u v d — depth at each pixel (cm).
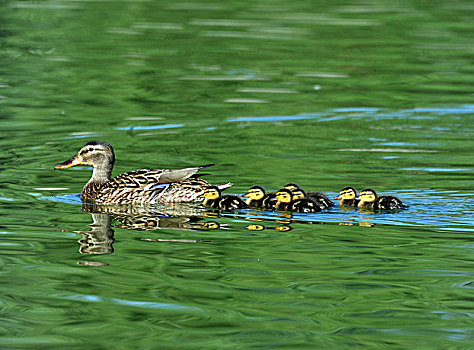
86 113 2089
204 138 1892
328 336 883
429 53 2797
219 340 872
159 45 2886
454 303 970
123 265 1099
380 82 2439
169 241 1209
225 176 1587
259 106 2181
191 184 1446
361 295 994
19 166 1653
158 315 935
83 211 1386
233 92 2320
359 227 1273
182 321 919
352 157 1736
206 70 2566
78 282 1034
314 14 3450
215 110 2136
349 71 2567
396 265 1095
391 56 2756
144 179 1462
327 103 2219
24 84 2372
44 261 1113
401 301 975
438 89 2370
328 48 2858
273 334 886
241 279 1048
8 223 1294
